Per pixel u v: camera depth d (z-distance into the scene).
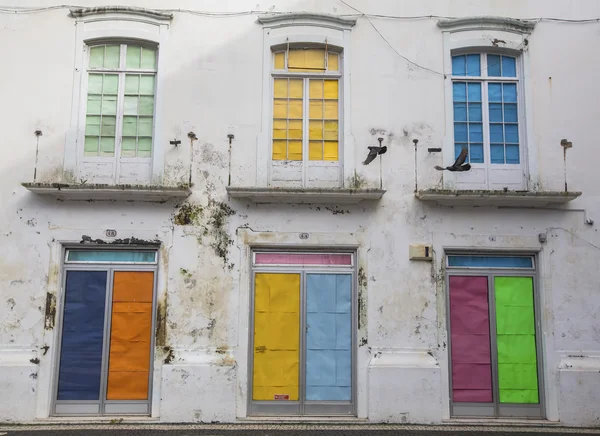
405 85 9.00
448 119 8.95
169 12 8.98
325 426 8.02
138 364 8.45
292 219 8.66
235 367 8.22
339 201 8.65
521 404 8.52
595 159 8.91
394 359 8.36
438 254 8.66
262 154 8.76
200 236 8.58
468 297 8.73
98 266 8.62
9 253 8.43
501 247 8.68
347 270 8.72
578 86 9.08
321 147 9.00
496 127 9.12
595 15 9.23
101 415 8.30
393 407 8.20
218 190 8.67
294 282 8.69
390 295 8.53
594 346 8.52
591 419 8.25
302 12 9.00
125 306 8.56
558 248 8.71
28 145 8.68
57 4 8.99
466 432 7.80
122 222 8.58
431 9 9.18
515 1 9.27
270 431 7.73
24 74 8.83
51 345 8.29
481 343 8.64
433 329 8.49
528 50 9.13
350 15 9.12
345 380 8.51
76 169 8.69
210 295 8.46
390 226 8.68
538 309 8.69
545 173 8.85
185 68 8.92
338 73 9.11
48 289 8.38
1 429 7.70
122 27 8.95
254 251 8.71
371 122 8.89
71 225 8.54
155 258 8.68
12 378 8.08
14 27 8.93
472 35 9.11
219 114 8.84
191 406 8.09
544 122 8.98
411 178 8.80
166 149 8.74
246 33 9.03
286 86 9.12
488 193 8.45
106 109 8.99
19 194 8.56
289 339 8.56
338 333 8.60
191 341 8.36
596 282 8.66
